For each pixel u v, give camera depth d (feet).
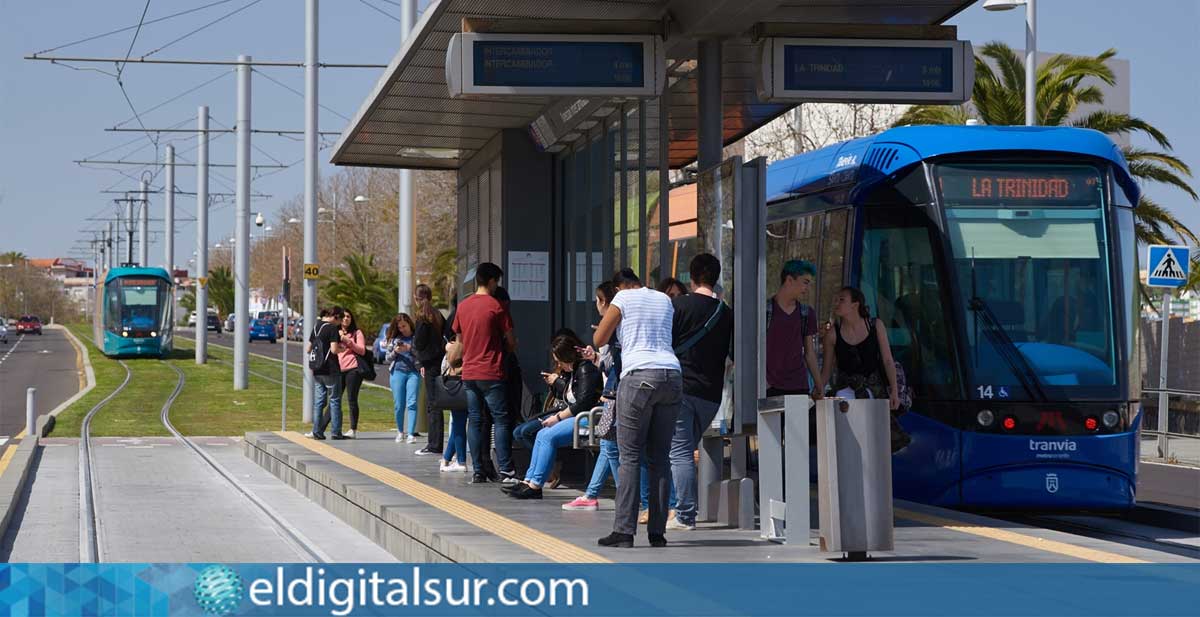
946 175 45.80
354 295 209.15
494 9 38.24
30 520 46.03
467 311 43.21
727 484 33.81
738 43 41.55
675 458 32.71
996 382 44.24
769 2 34.73
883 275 47.01
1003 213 45.57
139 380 144.25
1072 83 98.89
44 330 520.42
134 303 204.54
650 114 41.47
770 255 57.11
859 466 28.19
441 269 210.79
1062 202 45.80
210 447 76.18
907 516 37.06
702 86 38.50
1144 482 58.29
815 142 132.46
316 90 91.15
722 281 33.63
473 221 60.03
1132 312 45.65
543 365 53.06
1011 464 43.88
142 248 269.03
